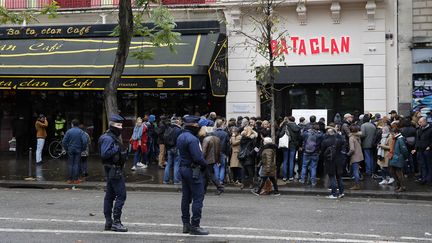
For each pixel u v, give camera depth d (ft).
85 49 63.00
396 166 42.52
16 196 41.22
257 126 49.55
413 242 25.16
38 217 31.35
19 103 70.85
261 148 44.60
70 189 46.32
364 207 36.65
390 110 59.98
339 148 41.50
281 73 62.28
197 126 26.58
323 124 48.93
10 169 56.44
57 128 67.62
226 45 62.08
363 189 43.80
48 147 69.05
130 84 58.44
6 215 32.04
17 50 64.39
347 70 60.80
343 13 60.90
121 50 47.37
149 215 32.30
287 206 36.70
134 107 67.62
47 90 67.56
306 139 46.52
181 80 57.21
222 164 46.37
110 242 24.62
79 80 59.93
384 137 46.73
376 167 50.57
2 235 26.14
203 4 63.41
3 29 66.80
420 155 46.55
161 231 27.22
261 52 51.08
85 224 29.07
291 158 48.52
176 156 46.47
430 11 58.80
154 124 61.82
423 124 46.42
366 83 60.39
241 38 63.05
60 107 70.49
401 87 59.52
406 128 49.83
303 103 63.10
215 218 31.42
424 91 59.00
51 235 26.18
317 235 26.50
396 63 59.82
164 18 46.91
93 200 38.99
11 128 71.92
